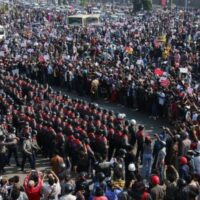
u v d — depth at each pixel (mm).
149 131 34438
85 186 19859
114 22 86938
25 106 33344
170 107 35094
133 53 55562
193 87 39469
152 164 25688
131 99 39469
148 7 117375
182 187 19203
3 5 120750
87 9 120812
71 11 111250
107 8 128750
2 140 26797
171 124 35531
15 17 93562
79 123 28312
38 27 78625
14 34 70625
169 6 138125
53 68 46312
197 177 20109
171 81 39031
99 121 28734
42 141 28406
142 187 19047
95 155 25328
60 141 26578
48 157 28969
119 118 29609
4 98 34594
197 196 19422
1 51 54656
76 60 49969
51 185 20031
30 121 29297
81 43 59875
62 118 29359
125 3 156875
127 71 43656
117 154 25984
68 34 69000
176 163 24984
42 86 39000
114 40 63656
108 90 41781
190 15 102000
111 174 22234
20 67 46812
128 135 27500
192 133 26625
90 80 42656
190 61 49969
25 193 19422
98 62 49094
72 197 18484
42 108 32094
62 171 22891
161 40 61562
